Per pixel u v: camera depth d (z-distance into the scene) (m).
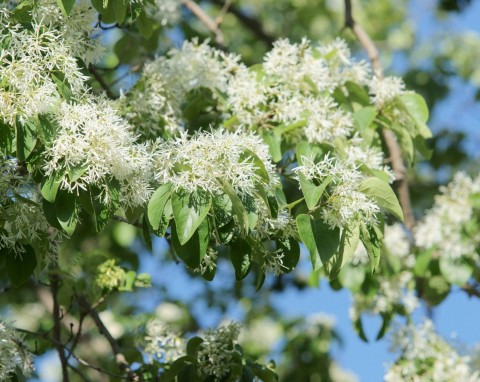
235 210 6.12
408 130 8.72
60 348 8.72
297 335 14.76
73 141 6.21
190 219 6.11
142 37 9.86
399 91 8.62
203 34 15.08
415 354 11.02
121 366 8.84
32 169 6.32
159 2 9.20
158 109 8.11
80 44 7.06
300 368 14.54
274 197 6.50
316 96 8.27
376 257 6.72
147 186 6.35
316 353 14.59
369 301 11.20
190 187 6.11
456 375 10.92
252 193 6.40
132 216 6.72
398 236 11.20
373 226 6.72
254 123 8.14
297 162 7.99
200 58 8.64
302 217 6.41
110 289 9.25
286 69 8.20
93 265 9.39
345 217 6.41
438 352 11.06
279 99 8.12
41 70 6.40
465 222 11.25
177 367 7.99
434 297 11.59
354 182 6.48
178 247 6.27
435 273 11.54
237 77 8.39
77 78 6.57
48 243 6.97
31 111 6.19
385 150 10.45
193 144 6.25
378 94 8.59
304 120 7.91
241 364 7.90
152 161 6.47
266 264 6.81
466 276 11.23
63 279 9.16
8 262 6.70
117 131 6.26
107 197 6.24
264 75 8.34
